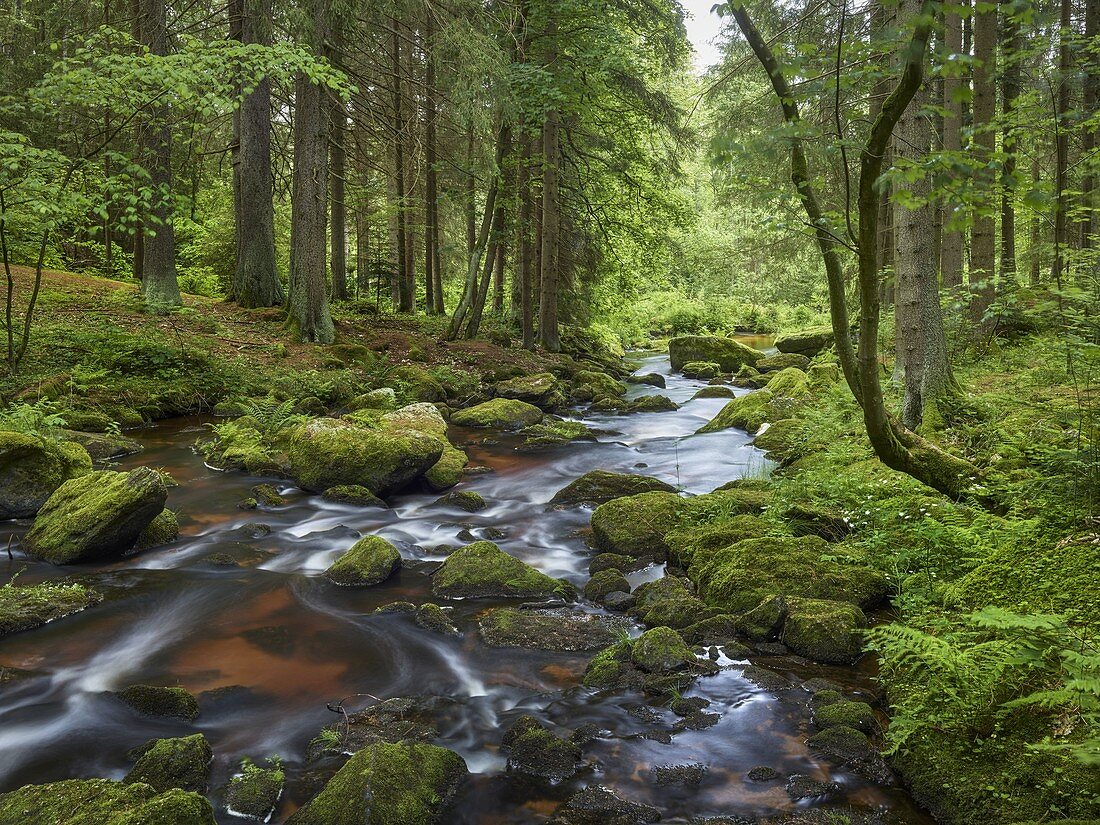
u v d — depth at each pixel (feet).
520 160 63.46
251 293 63.41
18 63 72.38
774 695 15.11
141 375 44.65
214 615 19.27
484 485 32.83
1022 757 11.28
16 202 32.27
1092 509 15.96
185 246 92.32
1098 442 16.75
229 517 27.22
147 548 23.77
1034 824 9.25
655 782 12.57
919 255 28.02
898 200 10.23
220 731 14.24
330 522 27.07
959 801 11.16
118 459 34.17
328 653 17.38
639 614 19.13
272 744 13.83
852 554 19.79
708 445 39.32
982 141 35.68
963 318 39.47
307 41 51.72
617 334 111.86
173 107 35.19
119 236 88.89
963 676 12.41
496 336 71.26
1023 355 34.47
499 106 54.44
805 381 48.16
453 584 20.74
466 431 43.86
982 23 36.91
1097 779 10.33
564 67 58.85
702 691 15.29
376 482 29.96
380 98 68.69
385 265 81.56
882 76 10.62
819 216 12.25
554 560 23.68
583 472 34.81
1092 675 9.58
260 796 12.07
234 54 32.60
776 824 11.42
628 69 62.03
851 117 11.76
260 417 40.34
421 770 12.23
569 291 81.20
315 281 56.34
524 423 45.24
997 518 17.78
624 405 53.06
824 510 22.72
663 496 25.77
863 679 15.62
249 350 52.24
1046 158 51.75
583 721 14.40
